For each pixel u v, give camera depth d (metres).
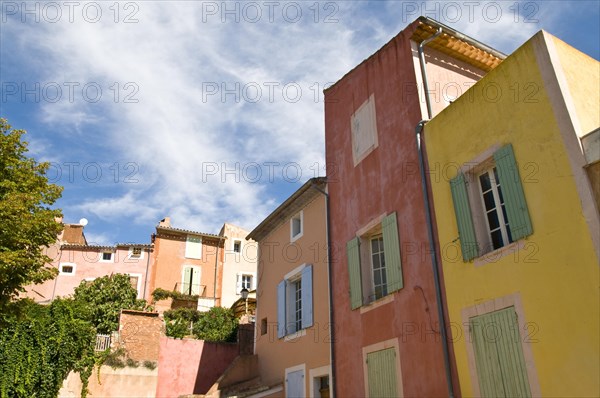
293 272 16.00
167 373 17.41
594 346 7.05
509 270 8.51
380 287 12.15
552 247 7.89
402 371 10.45
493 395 8.32
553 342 7.58
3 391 14.26
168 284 32.69
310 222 15.64
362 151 13.48
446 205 10.11
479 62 13.00
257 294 18.42
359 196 13.23
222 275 34.31
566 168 7.91
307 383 13.93
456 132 10.25
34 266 11.30
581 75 8.77
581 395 7.09
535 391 7.67
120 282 25.73
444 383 9.33
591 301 7.21
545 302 7.83
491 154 9.29
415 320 10.39
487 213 9.46
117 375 16.48
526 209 8.39
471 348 8.89
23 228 10.73
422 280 10.41
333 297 13.48
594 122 8.32
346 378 12.25
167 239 33.91
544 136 8.37
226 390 16.17
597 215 7.38
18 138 11.85
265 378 16.38
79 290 25.05
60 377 15.23
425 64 12.18
